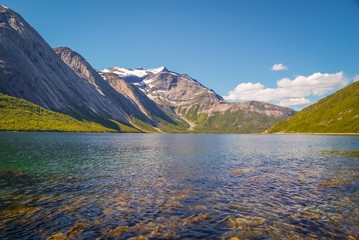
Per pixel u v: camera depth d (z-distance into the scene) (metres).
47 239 14.74
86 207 20.72
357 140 144.12
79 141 116.06
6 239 14.64
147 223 17.25
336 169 40.59
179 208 20.48
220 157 59.25
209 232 15.80
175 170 39.50
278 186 28.30
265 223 17.30
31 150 65.44
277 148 88.88
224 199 23.08
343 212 19.58
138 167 42.47
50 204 21.52
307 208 20.52
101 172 37.31
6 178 31.97
